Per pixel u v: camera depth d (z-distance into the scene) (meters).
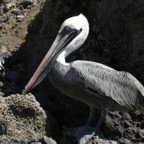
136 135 13.00
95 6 14.71
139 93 12.44
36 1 19.00
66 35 12.95
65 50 12.95
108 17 14.23
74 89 12.58
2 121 12.98
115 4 14.05
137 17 13.66
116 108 12.65
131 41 13.76
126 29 13.88
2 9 19.02
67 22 13.02
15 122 13.07
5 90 15.05
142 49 13.55
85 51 14.33
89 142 12.35
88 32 13.34
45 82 14.86
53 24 15.59
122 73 12.52
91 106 12.82
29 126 13.08
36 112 13.16
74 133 12.58
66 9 15.32
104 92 12.34
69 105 14.05
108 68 12.62
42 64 12.82
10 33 17.86
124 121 13.09
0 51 16.95
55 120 13.66
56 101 14.42
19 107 13.16
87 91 12.41
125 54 13.86
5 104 13.24
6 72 15.92
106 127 12.99
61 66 12.68
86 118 13.76
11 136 12.84
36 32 17.14
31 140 12.75
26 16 18.47
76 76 12.39
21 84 15.64
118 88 12.39
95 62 13.23
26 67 16.28
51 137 13.27
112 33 14.18
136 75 13.66
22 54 16.80
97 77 12.38
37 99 14.27
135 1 13.76
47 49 15.42
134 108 12.58
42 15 17.12
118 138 12.97
